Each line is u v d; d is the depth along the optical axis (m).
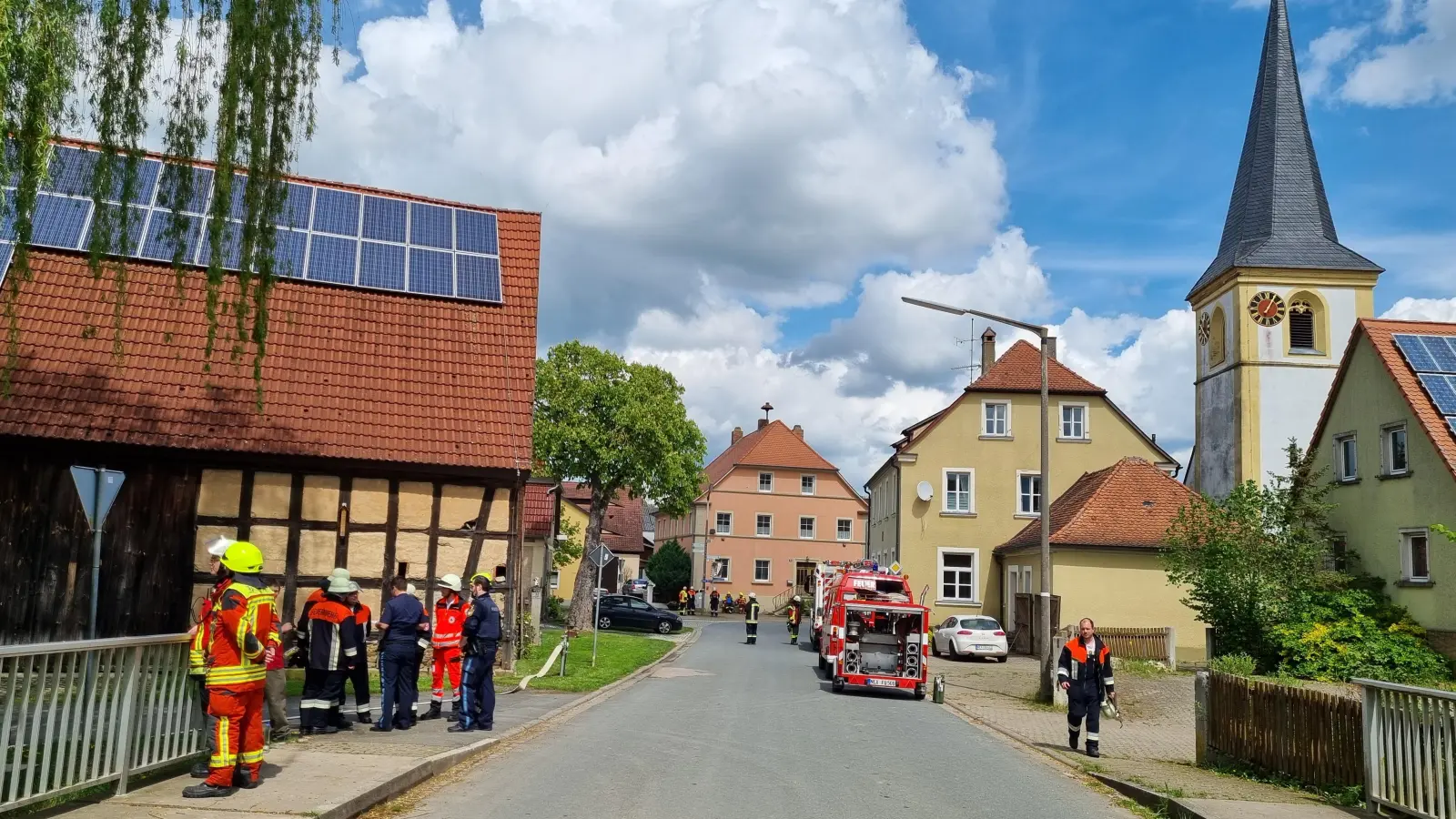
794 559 71.94
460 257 23.25
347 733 12.56
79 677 7.70
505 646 19.78
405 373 20.42
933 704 20.64
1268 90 42.22
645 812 8.81
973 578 42.50
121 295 12.86
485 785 9.84
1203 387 42.41
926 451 43.19
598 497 45.09
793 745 13.35
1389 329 27.33
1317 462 29.72
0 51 9.12
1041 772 12.48
